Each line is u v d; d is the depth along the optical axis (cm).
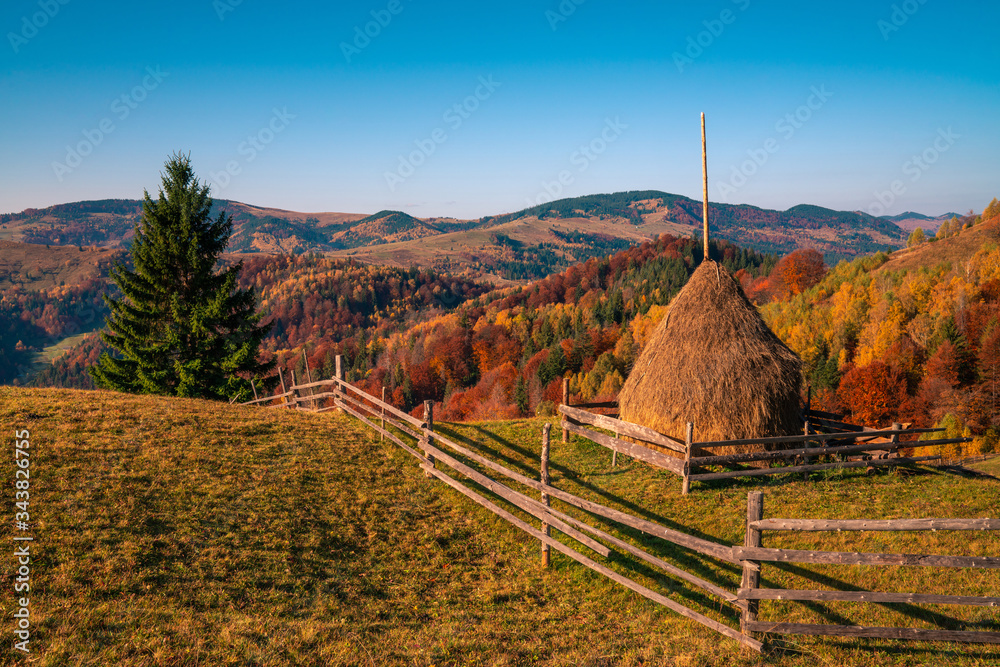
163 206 2698
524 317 18862
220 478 1076
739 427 1293
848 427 1600
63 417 1243
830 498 1121
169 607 698
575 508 1098
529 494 1177
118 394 1622
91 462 1034
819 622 765
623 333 13838
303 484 1124
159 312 2677
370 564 907
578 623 798
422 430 1316
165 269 2675
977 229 14038
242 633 671
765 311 12194
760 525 686
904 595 651
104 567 747
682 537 763
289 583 806
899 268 13425
